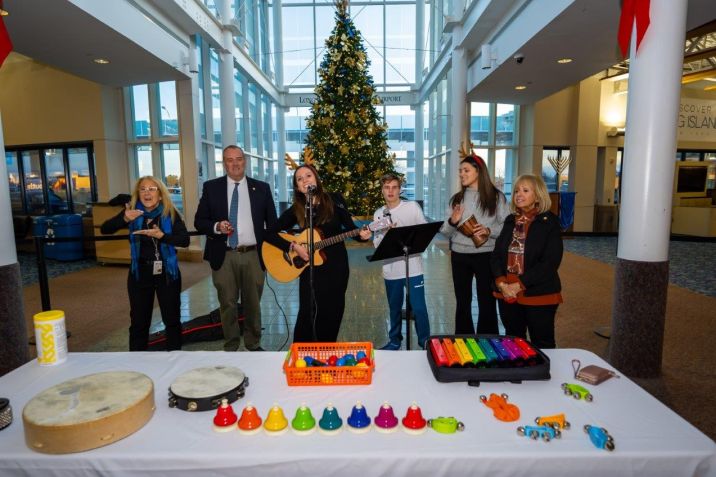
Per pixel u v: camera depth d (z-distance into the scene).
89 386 1.23
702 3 4.05
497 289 2.63
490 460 1.04
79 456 1.04
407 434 1.14
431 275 6.41
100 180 8.54
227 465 1.05
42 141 8.80
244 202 3.15
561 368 1.54
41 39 5.12
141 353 1.68
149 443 1.10
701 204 11.53
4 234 2.80
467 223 2.75
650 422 1.19
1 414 1.16
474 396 1.34
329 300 2.82
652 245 2.94
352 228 2.93
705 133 11.81
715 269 6.91
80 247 8.40
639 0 2.71
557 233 2.41
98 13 4.52
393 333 3.34
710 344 3.66
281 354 1.66
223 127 9.07
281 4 14.70
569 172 11.03
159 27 5.99
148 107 8.40
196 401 1.24
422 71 14.29
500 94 8.66
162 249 2.85
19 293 2.91
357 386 1.41
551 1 4.71
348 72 7.78
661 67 2.78
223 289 3.16
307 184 2.74
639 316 2.99
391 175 3.25
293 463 1.04
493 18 6.46
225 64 8.88
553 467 1.04
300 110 15.52
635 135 2.91
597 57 6.09
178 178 8.50
